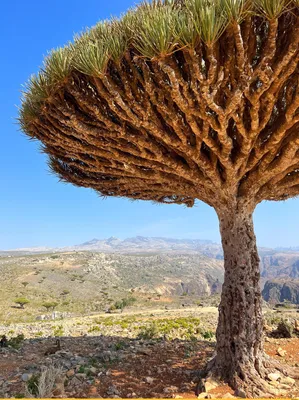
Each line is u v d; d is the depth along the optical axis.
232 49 3.60
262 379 4.61
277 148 4.45
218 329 5.04
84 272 85.19
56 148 5.52
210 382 4.55
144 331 9.77
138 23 3.78
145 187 5.88
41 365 5.68
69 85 4.18
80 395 4.28
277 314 14.02
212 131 4.47
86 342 7.94
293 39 3.31
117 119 4.34
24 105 4.89
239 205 5.23
